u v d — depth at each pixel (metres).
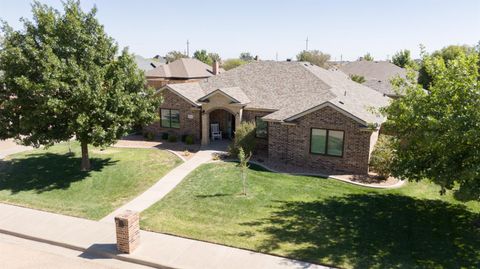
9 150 26.83
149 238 13.19
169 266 11.38
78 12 19.61
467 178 12.04
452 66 13.24
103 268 11.60
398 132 15.16
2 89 18.98
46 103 17.41
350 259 11.39
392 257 11.51
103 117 18.86
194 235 13.29
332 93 25.25
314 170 21.73
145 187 19.05
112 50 20.86
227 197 17.09
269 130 23.36
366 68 65.88
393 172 14.77
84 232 13.89
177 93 29.42
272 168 22.00
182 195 17.61
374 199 16.72
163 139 30.61
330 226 13.82
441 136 12.30
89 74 18.66
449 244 12.37
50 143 19.47
